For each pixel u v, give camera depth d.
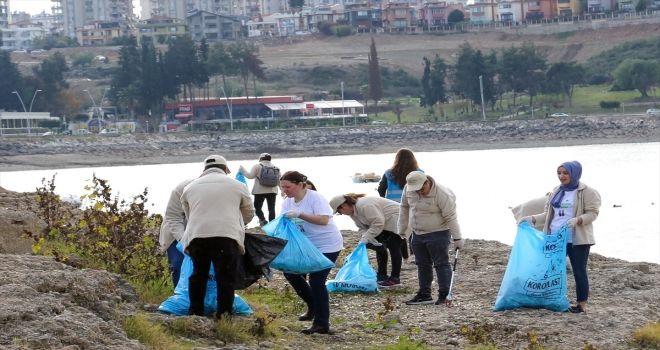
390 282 13.43
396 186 14.13
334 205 13.16
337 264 15.68
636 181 66.38
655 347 9.84
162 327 8.88
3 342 6.80
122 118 171.25
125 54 178.75
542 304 11.48
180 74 165.62
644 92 161.25
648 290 13.16
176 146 138.50
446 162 100.56
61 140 134.88
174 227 10.62
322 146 141.12
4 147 131.25
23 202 17.77
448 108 171.25
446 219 11.90
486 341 9.93
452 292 13.04
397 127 145.12
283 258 9.91
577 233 11.41
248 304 10.98
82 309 8.08
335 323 10.90
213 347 8.61
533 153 117.38
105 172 101.56
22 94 173.00
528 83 162.12
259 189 19.33
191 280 9.60
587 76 184.75
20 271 8.64
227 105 160.38
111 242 12.12
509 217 42.66
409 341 9.81
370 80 173.25
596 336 10.21
